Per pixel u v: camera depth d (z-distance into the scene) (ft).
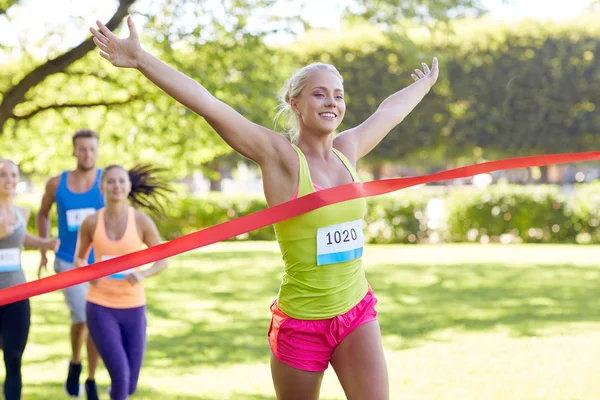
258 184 154.71
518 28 83.51
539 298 35.42
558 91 83.51
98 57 42.47
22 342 16.01
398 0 44.16
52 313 34.24
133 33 9.22
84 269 9.01
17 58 44.06
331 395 18.31
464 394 18.15
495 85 84.17
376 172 120.16
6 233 16.63
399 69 82.12
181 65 39.52
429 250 64.34
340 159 10.91
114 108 42.57
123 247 16.51
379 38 82.33
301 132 10.71
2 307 15.99
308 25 42.04
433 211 73.61
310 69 10.55
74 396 18.75
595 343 24.35
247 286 42.32
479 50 83.97
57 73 40.55
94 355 17.99
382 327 28.09
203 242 9.29
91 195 19.44
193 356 23.75
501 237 72.59
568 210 71.00
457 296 36.45
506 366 21.18
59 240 17.92
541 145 84.53
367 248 67.41
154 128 41.68
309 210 9.84
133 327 15.99
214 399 18.17
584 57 82.99
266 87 40.16
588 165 114.73
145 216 16.87
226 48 39.88
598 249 62.85
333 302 10.41
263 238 79.20
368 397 10.32
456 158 88.94
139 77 41.65
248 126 10.03
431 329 27.61
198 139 42.11
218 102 9.74
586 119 83.41
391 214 73.41
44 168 48.26
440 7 45.19
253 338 26.96
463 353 23.11
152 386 19.58
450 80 84.33
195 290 40.78
